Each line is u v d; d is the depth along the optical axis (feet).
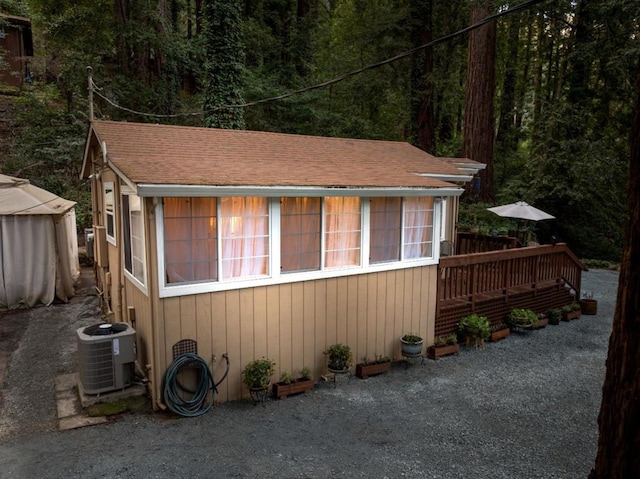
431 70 56.70
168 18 61.21
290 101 57.16
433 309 22.88
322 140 26.71
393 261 21.15
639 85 5.59
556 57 55.52
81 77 49.34
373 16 58.49
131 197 17.44
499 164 64.69
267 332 17.38
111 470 11.98
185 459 12.64
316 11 71.10
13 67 61.16
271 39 65.16
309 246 18.43
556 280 30.32
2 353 20.59
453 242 33.53
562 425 15.64
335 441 14.06
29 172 46.65
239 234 16.48
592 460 13.51
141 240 15.99
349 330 19.81
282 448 13.48
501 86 70.44
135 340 16.56
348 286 19.54
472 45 46.78
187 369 15.65
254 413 15.83
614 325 5.82
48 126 49.65
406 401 17.25
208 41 42.47
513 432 15.07
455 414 16.26
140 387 16.49
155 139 19.39
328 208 18.78
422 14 55.47
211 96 42.78
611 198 50.21
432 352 22.17
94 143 23.61
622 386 5.61
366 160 24.66
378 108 65.72
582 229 51.65
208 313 15.92
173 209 15.03
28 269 27.63
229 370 16.60
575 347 24.12
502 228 42.75
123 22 50.90
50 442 13.35
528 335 26.14
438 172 27.71
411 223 21.67
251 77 55.88
